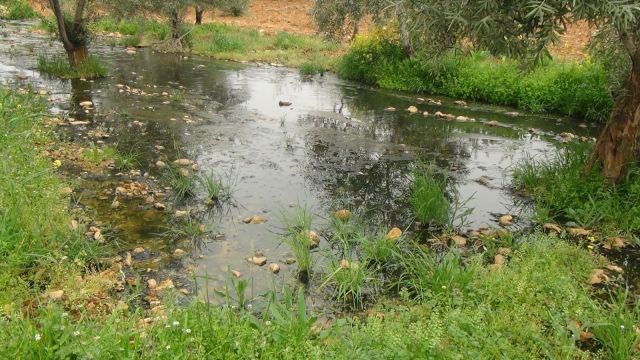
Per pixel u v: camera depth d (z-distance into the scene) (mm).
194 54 18031
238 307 4453
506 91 12750
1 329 3410
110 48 18078
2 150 6773
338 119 11023
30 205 5555
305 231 5762
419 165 8477
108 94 11664
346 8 15047
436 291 4727
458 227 6391
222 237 5836
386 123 10914
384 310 4582
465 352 3686
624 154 6801
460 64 13883
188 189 6883
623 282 5242
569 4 5023
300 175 7793
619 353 3924
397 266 5445
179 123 9914
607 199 6570
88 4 13508
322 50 19125
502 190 7570
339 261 5453
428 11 5797
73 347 3344
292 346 3684
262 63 17109
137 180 7156
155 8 17250
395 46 14984
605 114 11328
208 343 3619
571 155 7887
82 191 6656
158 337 3574
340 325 3998
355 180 7758
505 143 9844
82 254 5008
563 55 15828
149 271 5078
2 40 17359
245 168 7910
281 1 31109
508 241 5863
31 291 4477
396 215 6680
